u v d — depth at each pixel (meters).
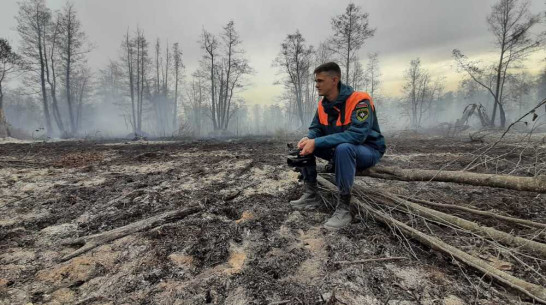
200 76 34.69
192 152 7.34
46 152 7.52
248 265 1.67
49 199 2.94
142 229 2.14
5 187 3.44
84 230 2.21
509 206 2.46
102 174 4.25
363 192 2.48
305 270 1.61
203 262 1.72
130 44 33.41
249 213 2.47
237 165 4.92
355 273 1.55
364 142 2.34
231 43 32.28
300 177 2.73
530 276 1.50
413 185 3.29
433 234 1.97
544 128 10.66
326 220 2.31
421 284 1.45
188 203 2.74
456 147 7.68
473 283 1.45
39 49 26.67
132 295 1.42
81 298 1.40
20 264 1.71
